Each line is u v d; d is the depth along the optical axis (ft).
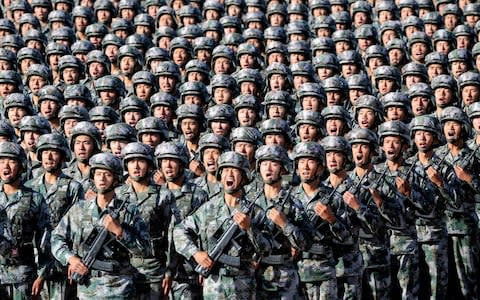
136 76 83.71
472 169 67.36
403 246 60.95
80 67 89.30
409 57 96.68
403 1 110.22
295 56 93.30
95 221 50.57
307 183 55.06
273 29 99.35
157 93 76.02
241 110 74.59
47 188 60.54
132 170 55.77
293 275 52.65
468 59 91.35
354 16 108.58
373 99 73.41
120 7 111.24
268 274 51.96
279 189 52.49
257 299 52.26
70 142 64.28
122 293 50.52
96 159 50.90
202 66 87.30
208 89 84.43
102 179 50.70
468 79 81.82
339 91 80.02
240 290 50.03
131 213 50.98
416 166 63.16
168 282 56.29
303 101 77.97
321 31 103.09
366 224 55.77
